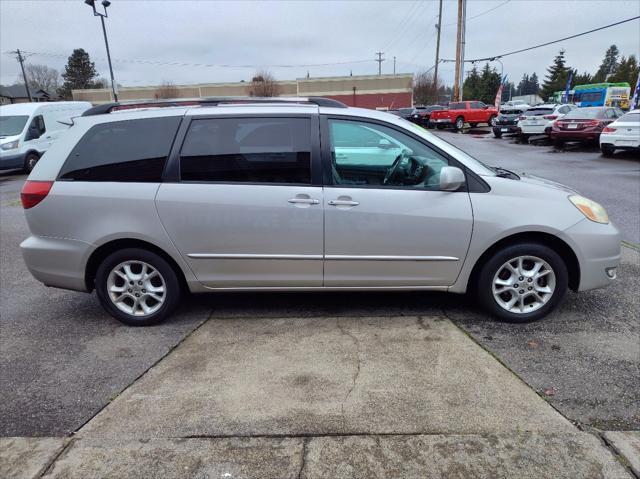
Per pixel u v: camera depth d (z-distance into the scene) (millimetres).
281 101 3967
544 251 3711
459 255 3719
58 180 3773
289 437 2562
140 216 3693
